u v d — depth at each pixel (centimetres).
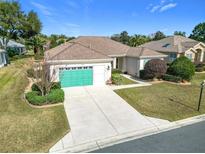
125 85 2170
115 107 1455
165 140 989
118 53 2811
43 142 939
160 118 1266
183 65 2336
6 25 4278
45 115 1258
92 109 1402
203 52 3856
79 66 2017
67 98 1645
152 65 2339
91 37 3356
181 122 1219
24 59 4291
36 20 5003
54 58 1889
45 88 1559
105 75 2192
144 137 1020
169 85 2202
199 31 6625
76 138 990
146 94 1811
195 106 1509
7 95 1656
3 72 2722
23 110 1336
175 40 4034
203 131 1097
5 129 1052
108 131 1074
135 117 1276
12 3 4409
